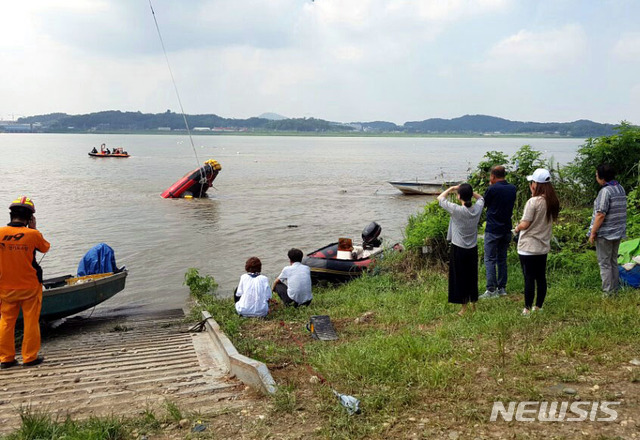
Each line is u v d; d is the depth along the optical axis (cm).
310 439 389
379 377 498
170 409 438
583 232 1039
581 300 716
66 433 392
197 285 1230
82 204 2806
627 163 1271
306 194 3381
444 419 407
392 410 426
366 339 651
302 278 940
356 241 1852
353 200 3066
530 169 1281
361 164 7012
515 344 578
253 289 889
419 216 1419
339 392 473
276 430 406
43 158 7844
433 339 608
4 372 637
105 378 576
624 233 712
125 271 1137
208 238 1923
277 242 1855
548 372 479
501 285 831
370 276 1151
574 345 535
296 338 727
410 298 888
